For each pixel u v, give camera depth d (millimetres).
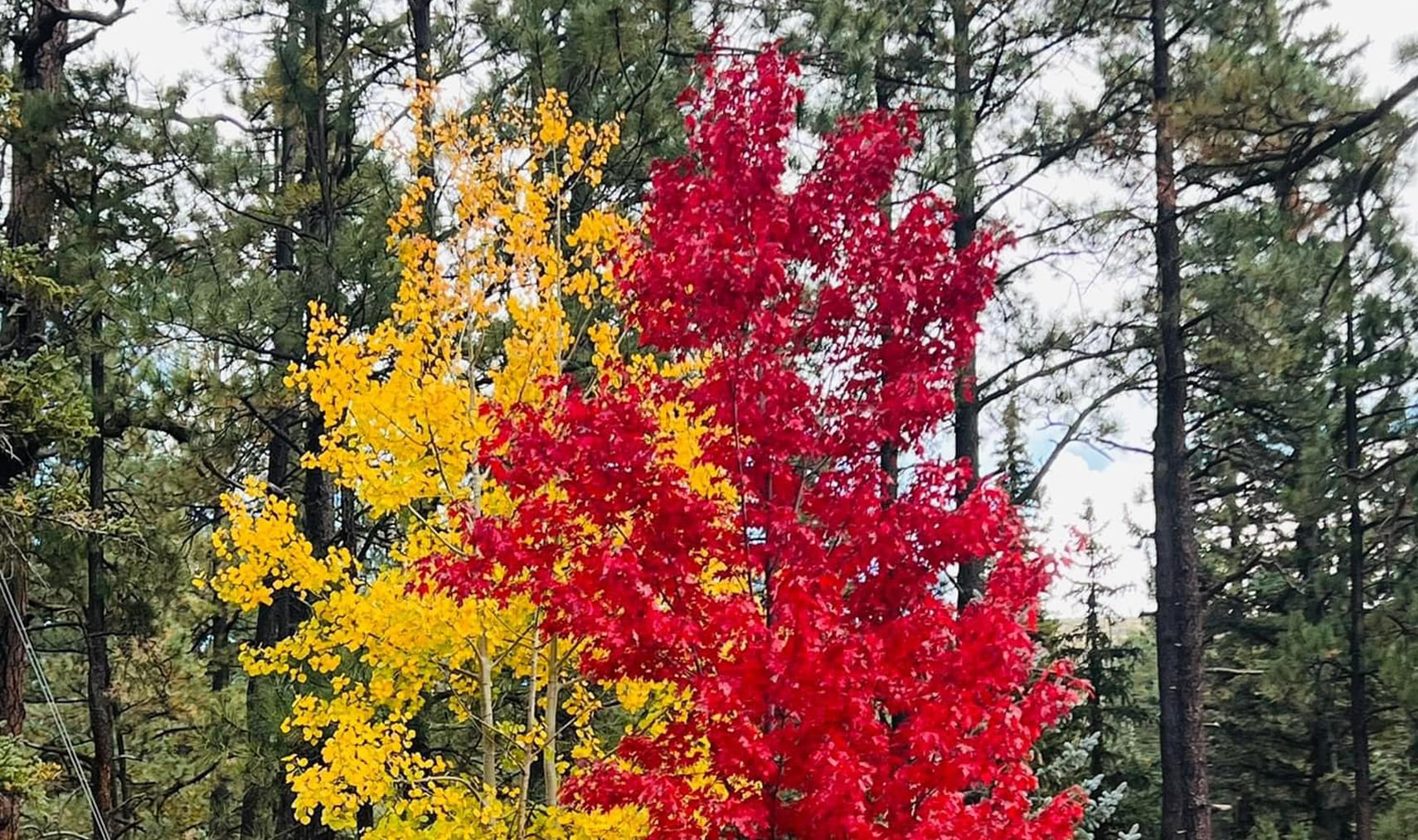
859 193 4516
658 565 4453
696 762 4832
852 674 3951
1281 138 11625
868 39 11727
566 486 4559
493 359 9453
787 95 4480
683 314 4578
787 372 4480
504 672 9508
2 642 11844
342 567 7043
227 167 13234
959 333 4465
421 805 6961
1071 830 4098
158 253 13914
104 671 14500
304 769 10797
